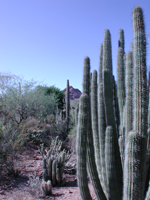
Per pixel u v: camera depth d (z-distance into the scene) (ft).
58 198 15.03
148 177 8.63
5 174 18.37
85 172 8.68
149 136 8.87
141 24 7.79
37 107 41.45
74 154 29.50
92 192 16.10
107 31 11.07
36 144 30.04
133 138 6.84
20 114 34.63
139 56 7.59
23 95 37.73
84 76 10.41
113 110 10.18
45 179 17.52
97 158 11.21
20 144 20.68
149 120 9.46
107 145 9.40
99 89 10.83
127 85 9.70
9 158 19.06
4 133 19.53
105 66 10.59
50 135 35.04
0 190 15.33
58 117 40.60
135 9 8.00
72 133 36.17
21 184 16.94
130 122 9.38
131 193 6.75
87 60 10.52
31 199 14.28
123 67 11.91
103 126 10.58
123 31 14.11
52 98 53.83
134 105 7.45
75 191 16.66
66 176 20.80
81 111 8.73
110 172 9.29
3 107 30.81
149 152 8.77
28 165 22.00
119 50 12.07
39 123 38.14
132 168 6.77
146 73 7.54
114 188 9.27
